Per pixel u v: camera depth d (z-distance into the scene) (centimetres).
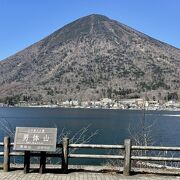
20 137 1202
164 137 5388
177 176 1227
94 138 5025
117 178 1178
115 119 11500
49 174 1211
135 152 1616
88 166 1359
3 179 1129
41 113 16612
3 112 16925
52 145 1188
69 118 12106
